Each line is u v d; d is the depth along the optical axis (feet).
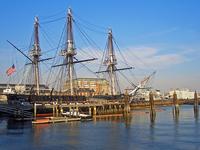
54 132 272.10
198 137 242.78
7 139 237.04
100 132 272.10
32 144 217.36
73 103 416.05
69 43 480.64
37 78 476.54
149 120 384.06
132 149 200.54
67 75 483.10
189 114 504.43
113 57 560.61
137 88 577.02
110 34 558.97
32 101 385.70
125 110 447.42
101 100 481.87
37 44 483.10
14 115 377.30
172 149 200.23
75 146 210.38
